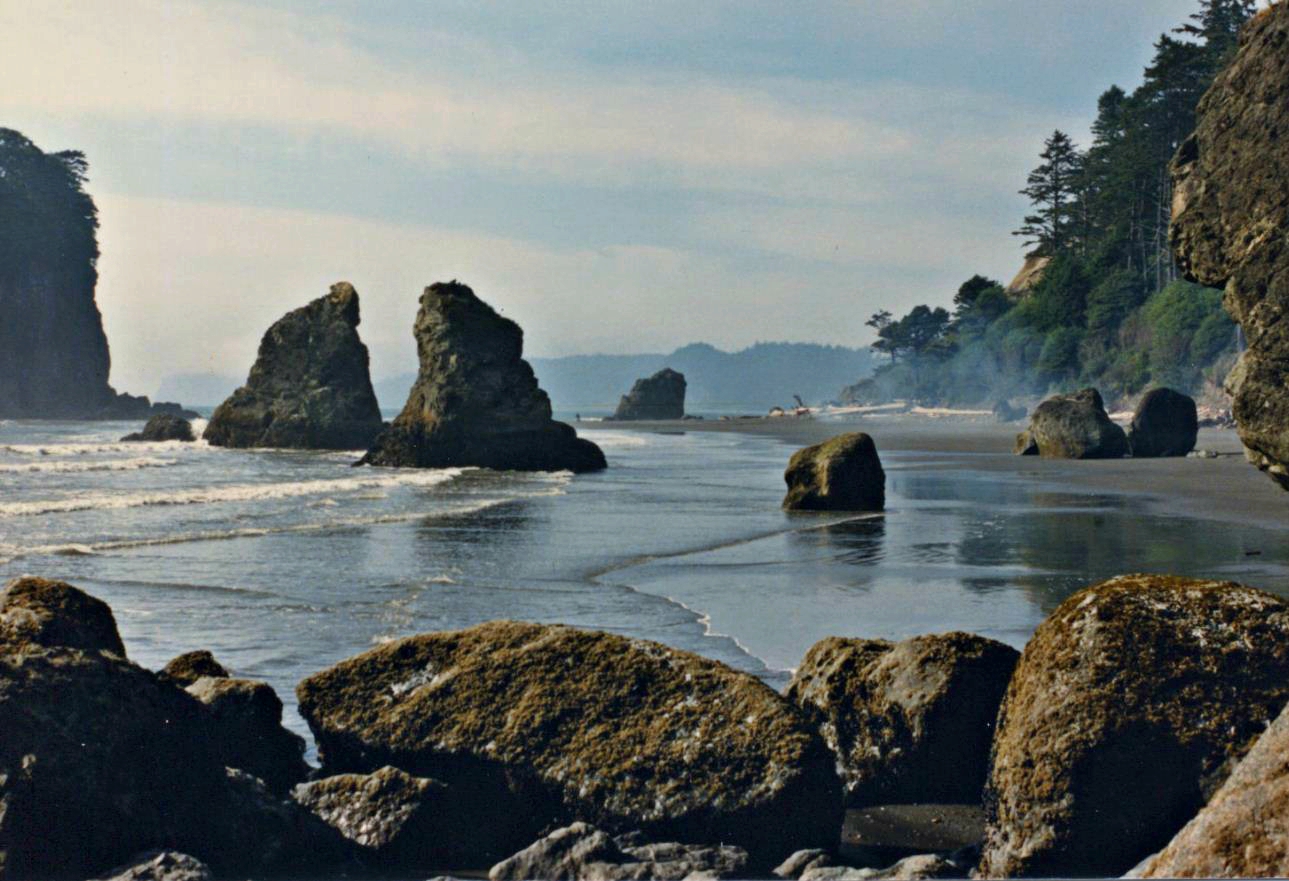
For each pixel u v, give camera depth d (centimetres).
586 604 1531
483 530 2422
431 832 772
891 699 857
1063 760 686
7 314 16738
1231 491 3262
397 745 846
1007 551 2008
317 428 6212
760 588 1647
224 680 863
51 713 673
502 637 890
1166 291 11100
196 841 689
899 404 16488
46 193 17750
